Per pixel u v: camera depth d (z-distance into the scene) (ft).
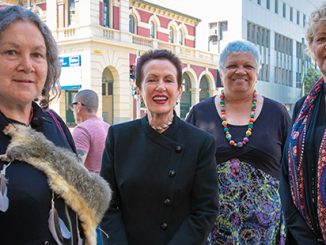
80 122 13.89
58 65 6.28
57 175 5.24
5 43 5.22
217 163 8.93
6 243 4.73
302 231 6.97
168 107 7.46
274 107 9.32
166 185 7.21
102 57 66.44
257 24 115.75
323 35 6.97
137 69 7.81
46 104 6.43
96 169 13.19
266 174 8.80
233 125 9.14
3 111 5.45
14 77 5.29
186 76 86.22
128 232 7.29
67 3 67.10
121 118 69.82
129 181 7.30
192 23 91.35
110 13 68.74
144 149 7.46
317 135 6.89
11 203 4.73
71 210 5.43
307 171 6.91
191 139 7.54
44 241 5.00
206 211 7.23
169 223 7.23
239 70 9.06
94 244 5.78
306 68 145.48
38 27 5.57
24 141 5.16
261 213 8.64
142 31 77.46
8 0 65.46
